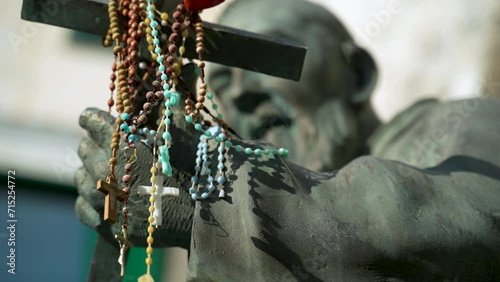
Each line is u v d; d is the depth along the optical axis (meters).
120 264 5.56
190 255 5.38
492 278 5.54
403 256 5.39
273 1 9.16
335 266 5.32
